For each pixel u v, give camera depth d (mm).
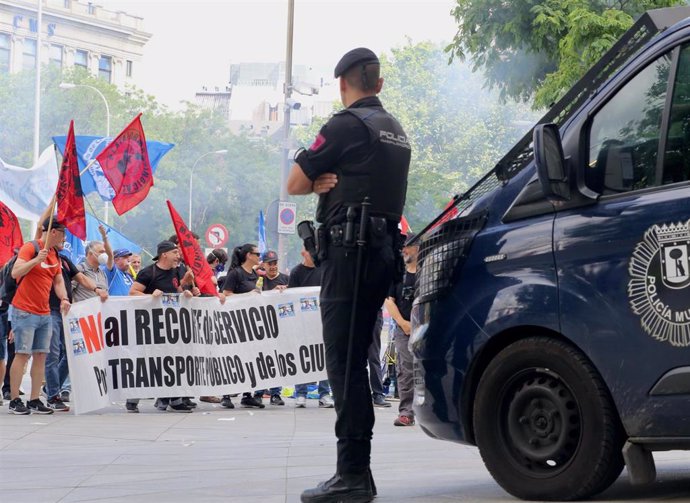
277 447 9281
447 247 5840
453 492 5973
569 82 17016
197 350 14070
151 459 8352
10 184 18062
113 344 13617
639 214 5125
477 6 18562
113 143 16406
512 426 5484
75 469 7707
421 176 54062
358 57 5645
